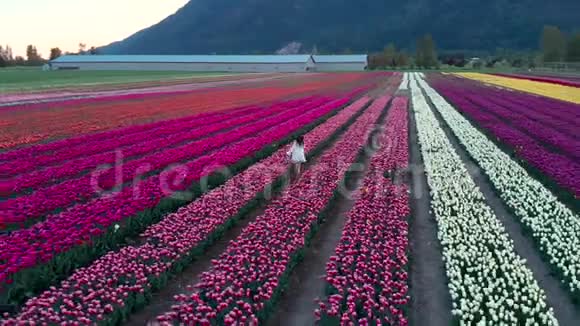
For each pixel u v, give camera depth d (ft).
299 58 508.53
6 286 36.09
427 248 49.21
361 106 153.79
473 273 41.83
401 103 167.22
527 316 35.78
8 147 88.43
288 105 151.94
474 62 577.43
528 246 49.88
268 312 36.17
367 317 34.47
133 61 513.45
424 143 96.17
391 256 43.73
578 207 58.75
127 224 47.42
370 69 544.21
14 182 61.36
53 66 520.83
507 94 190.29
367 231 47.57
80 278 36.65
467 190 64.18
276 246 44.75
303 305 38.60
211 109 142.20
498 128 109.19
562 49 484.33
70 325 31.63
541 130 105.50
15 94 182.50
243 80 307.37
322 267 44.80
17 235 42.65
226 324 32.14
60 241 41.01
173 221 48.96
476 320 35.42
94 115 127.24
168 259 41.70
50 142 92.68
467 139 98.89
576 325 36.73
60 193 56.13
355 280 38.37
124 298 35.99
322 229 53.57
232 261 40.98
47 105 147.84
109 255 40.37
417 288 41.37
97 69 509.35
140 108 143.23
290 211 52.49
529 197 59.47
